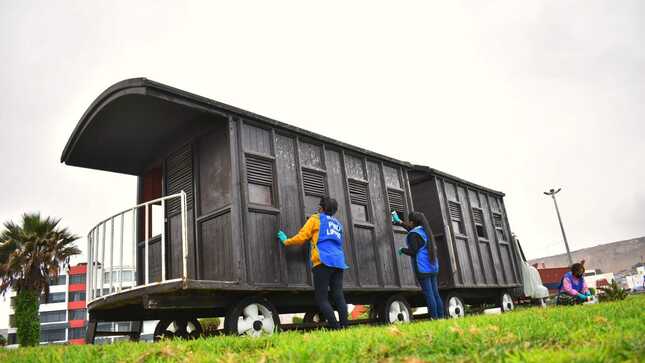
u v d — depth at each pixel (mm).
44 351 4125
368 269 8242
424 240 7453
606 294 15625
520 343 2846
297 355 2836
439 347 2896
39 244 25250
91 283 7102
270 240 6660
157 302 5457
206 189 7277
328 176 8047
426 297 7309
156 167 8891
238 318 5938
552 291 44844
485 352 2596
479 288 11469
